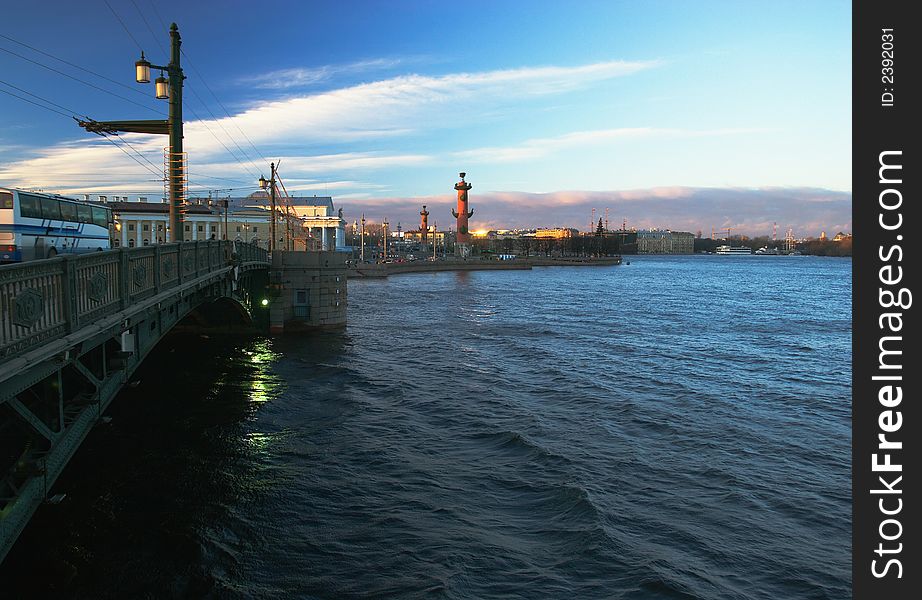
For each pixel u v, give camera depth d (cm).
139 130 2553
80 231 2894
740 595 1325
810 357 4312
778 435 2428
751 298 9638
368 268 13562
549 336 5125
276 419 2516
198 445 2162
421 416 2612
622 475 1973
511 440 2294
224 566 1381
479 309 7288
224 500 1719
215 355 3831
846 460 2141
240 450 2128
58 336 1017
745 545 1535
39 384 1260
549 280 14138
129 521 1567
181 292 1930
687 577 1380
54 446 1082
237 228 11662
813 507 1755
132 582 1302
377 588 1316
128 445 2136
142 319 1548
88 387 1350
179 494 1747
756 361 4125
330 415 2602
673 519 1667
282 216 7044
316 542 1502
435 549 1477
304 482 1867
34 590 1252
